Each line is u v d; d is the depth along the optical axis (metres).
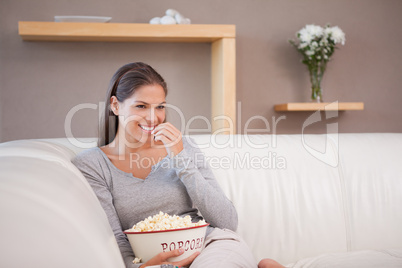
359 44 4.26
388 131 4.33
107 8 3.91
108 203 1.48
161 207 1.54
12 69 3.84
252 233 1.69
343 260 1.50
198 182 1.52
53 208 0.80
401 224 1.79
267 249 1.69
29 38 3.72
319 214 1.75
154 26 3.59
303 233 1.72
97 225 0.94
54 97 3.89
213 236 1.41
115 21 3.92
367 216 1.79
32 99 3.87
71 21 3.65
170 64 3.99
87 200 1.03
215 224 1.54
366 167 1.84
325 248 1.73
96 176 1.50
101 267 0.81
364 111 4.29
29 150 1.23
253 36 4.11
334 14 4.21
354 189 1.81
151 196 1.53
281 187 1.75
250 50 4.12
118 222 1.48
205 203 1.52
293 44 4.09
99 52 3.91
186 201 1.58
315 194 1.76
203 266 1.22
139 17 3.94
